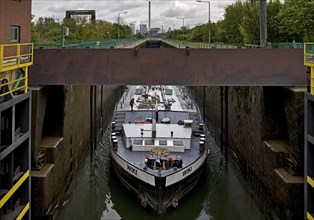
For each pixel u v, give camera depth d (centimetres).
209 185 2314
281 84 1814
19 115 1496
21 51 1911
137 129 2231
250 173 2331
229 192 2228
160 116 2542
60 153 1975
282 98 1984
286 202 1639
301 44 2442
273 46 3150
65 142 2106
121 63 1819
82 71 1823
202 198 2144
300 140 1689
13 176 1378
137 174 1845
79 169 2584
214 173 2516
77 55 1819
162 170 1816
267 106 2033
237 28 5147
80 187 2300
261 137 2072
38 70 1827
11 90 1366
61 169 2006
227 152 2981
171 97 3116
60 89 2048
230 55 1809
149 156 1923
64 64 1823
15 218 1362
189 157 2028
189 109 2791
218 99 3600
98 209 2014
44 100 1905
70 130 2261
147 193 1816
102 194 2161
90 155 2922
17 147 1430
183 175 1836
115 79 1827
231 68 1814
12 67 1391
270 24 3766
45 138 2019
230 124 3066
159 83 1823
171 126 2266
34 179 1670
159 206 1783
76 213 1989
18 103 1438
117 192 2152
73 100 2355
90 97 3106
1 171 1341
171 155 1978
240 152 2648
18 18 1869
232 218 1922
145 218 1869
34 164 1742
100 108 3784
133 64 1817
